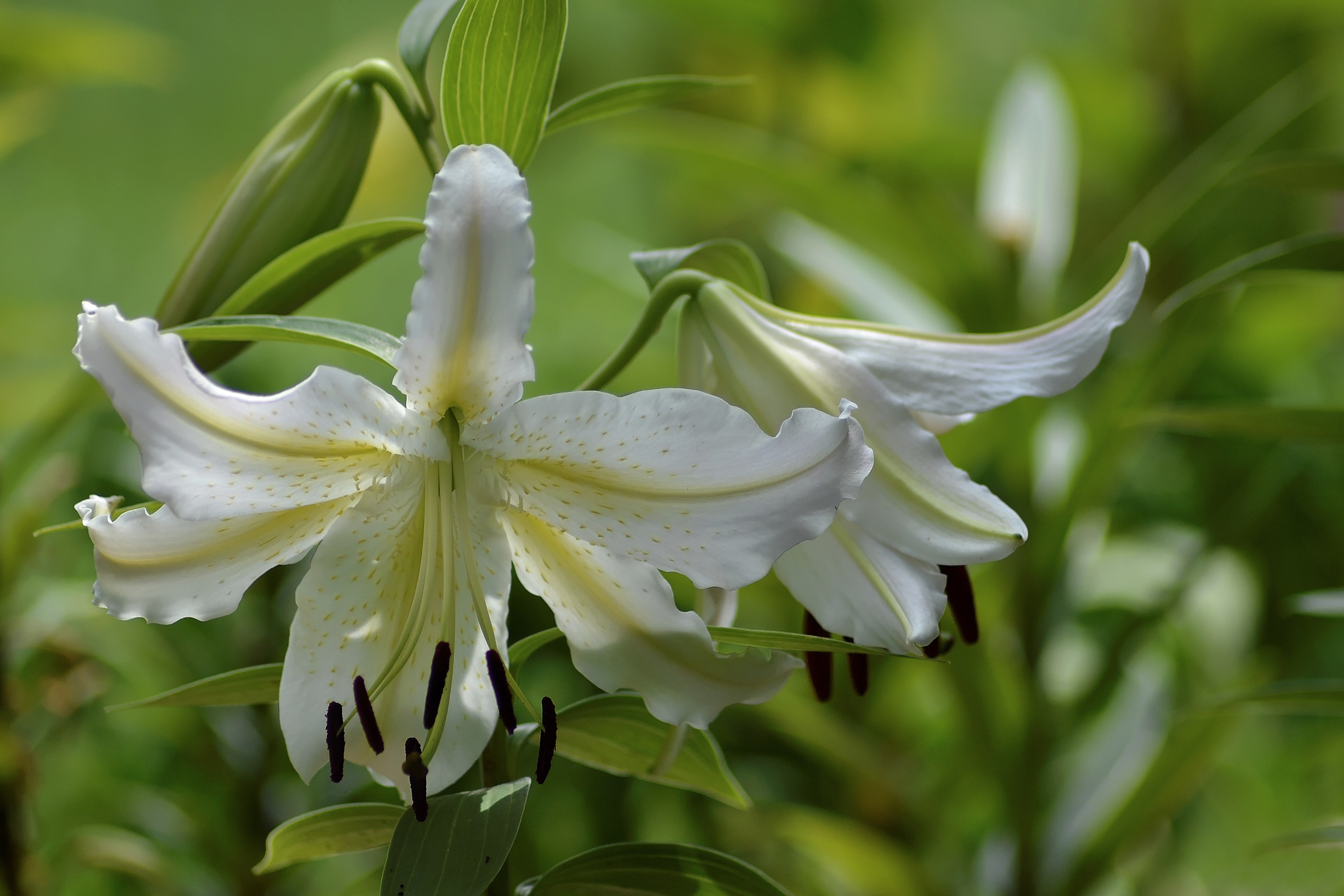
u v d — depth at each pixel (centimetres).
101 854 169
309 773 142
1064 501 168
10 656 170
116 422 194
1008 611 172
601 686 143
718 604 146
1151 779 165
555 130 149
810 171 187
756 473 139
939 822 189
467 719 143
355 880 167
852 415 141
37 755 178
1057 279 187
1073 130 201
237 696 143
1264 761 229
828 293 232
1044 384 142
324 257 146
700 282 144
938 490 142
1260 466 221
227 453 138
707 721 143
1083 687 178
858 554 142
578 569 143
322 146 148
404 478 141
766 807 185
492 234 136
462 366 138
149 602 139
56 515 191
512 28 144
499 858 138
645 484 140
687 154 195
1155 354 166
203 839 174
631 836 200
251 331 140
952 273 184
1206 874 232
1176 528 232
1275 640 217
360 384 139
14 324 229
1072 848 170
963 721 170
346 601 142
